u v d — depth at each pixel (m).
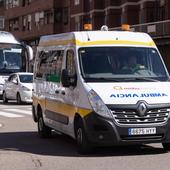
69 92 11.71
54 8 61.91
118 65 11.58
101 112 10.48
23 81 28.22
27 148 12.34
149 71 11.65
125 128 10.50
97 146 11.04
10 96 29.12
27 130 16.11
